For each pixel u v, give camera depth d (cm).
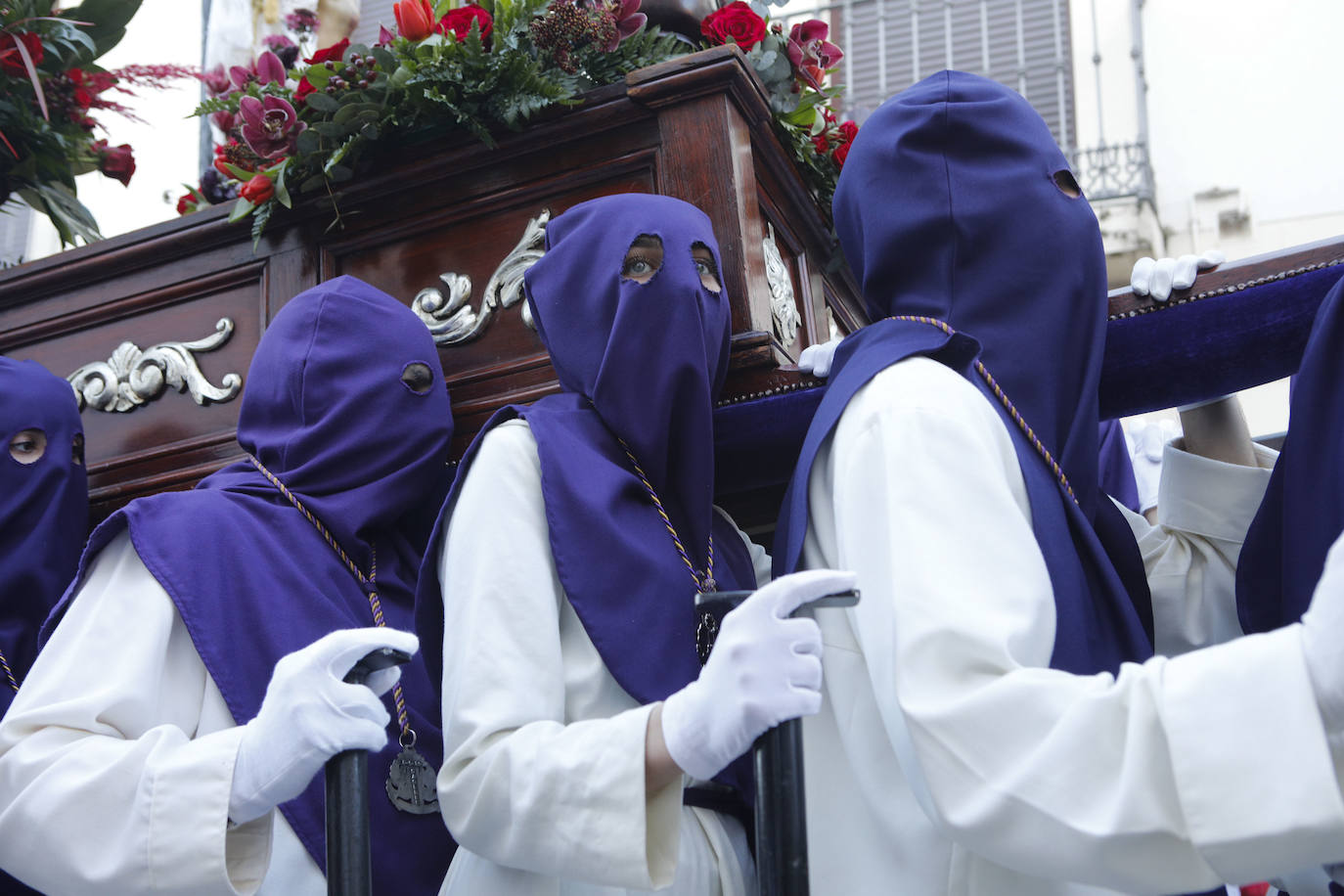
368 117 246
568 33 247
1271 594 184
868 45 938
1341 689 131
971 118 194
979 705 147
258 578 205
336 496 220
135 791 175
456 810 167
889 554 162
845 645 177
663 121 234
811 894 169
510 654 173
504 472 187
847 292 297
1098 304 191
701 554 193
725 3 278
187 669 201
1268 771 132
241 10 327
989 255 189
